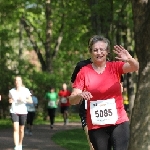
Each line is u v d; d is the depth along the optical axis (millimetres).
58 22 58938
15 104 21266
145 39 15547
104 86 9930
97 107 9984
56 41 59844
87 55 68875
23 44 70812
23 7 52500
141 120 15258
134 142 15281
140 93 15422
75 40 57344
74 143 26156
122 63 10000
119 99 10086
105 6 38344
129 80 47531
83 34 48281
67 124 45812
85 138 29469
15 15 52906
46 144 25969
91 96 9344
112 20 39812
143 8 15586
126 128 10070
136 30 15820
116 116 10000
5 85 50750
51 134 33250
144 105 15297
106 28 41969
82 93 9391
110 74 9977
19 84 21344
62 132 34219
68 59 71000
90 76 9977
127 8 42031
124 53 9703
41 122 48875
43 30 62312
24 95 21266
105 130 10109
